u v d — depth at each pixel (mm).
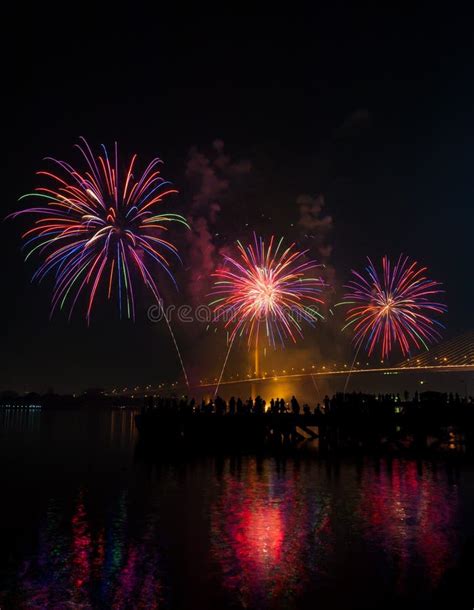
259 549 16438
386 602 12953
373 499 22594
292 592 13531
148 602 13109
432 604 12805
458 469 30734
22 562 15594
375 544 16750
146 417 46969
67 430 71812
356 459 35469
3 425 86438
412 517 19719
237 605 12938
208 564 15297
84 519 19984
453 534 17672
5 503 22625
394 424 41750
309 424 42688
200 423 44688
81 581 14281
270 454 38719
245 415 43625
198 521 19469
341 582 14023
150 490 25109
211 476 28828
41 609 12812
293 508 21156
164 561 15555
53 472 30953
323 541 17078
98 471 31219
